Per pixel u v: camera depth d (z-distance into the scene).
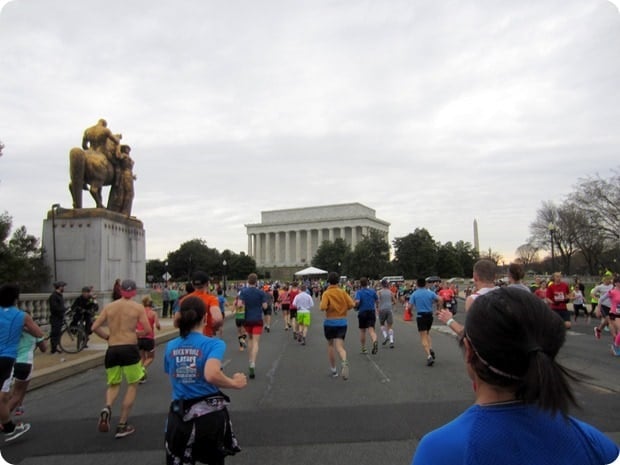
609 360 12.14
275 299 38.19
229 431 4.48
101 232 24.12
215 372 4.17
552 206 72.25
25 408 8.67
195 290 8.33
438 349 15.23
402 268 93.75
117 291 14.98
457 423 1.65
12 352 6.97
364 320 14.37
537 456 1.53
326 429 6.67
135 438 6.64
